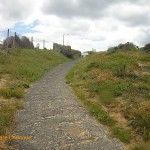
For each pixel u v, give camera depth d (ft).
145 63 92.38
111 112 47.34
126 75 72.49
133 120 41.39
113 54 111.86
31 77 81.97
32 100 56.59
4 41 142.31
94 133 39.04
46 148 34.45
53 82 78.13
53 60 144.87
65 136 38.01
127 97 53.47
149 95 53.72
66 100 56.44
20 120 44.21
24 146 34.81
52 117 45.78
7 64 91.61
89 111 48.96
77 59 199.62
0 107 48.24
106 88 60.13
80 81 75.15
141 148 33.88
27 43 173.37
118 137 37.45
